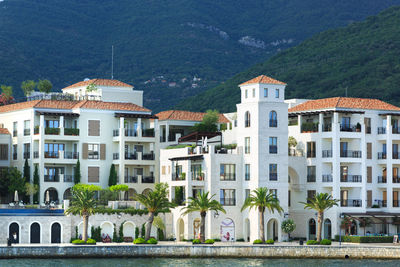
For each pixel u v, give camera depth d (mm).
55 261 95625
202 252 101750
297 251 102812
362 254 103312
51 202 115750
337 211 118938
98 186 118188
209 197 114938
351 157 121188
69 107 130250
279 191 117062
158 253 100938
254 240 112125
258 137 116062
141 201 107188
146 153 133125
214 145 123062
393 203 124875
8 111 133125
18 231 104562
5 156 130750
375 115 126250
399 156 126125
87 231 105062
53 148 126188
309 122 126812
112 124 130625
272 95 118500
